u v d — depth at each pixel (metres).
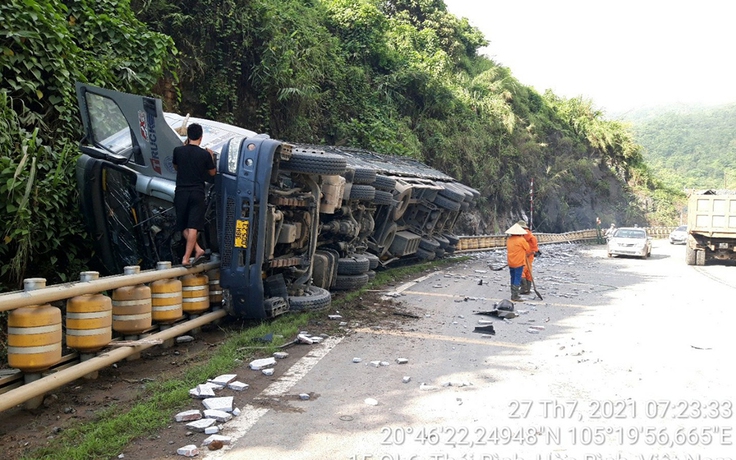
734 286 15.23
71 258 7.96
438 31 41.94
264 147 7.41
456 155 32.28
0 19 7.45
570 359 7.00
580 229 45.41
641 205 54.78
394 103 29.31
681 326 9.23
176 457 4.05
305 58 21.11
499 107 39.22
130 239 7.68
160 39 11.11
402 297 11.41
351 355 6.91
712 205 21.80
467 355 7.09
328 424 4.75
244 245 7.36
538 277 16.05
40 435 4.34
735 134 142.25
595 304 11.48
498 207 36.72
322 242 10.69
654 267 21.34
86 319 5.16
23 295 4.36
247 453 4.15
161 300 6.36
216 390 5.46
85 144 7.88
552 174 44.56
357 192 11.43
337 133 23.02
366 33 29.25
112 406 4.91
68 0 9.77
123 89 10.11
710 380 6.21
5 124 6.98
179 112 15.70
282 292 8.30
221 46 17.02
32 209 7.14
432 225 17.70
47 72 8.30
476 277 15.70
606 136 54.44
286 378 5.93
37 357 4.53
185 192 6.99
